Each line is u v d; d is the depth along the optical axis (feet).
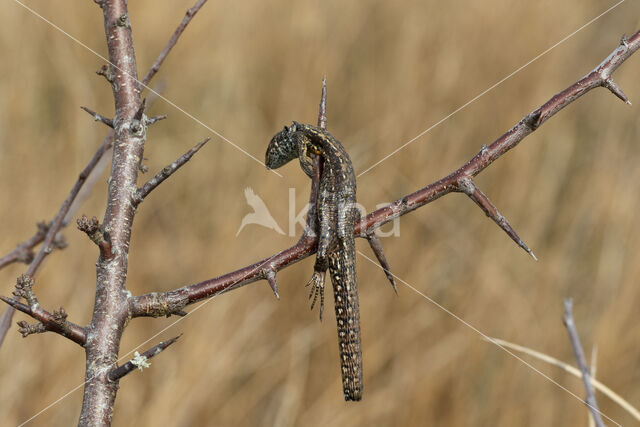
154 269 38.70
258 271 13.21
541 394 34.73
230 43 48.57
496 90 46.85
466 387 34.55
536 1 52.34
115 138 13.12
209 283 12.58
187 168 42.39
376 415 33.22
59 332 11.43
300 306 36.17
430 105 44.93
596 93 51.29
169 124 45.68
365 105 45.37
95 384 11.27
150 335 34.53
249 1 50.37
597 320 37.70
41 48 46.06
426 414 33.40
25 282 11.06
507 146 13.35
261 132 44.86
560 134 46.91
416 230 39.96
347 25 49.55
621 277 39.04
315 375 34.78
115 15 13.61
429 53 47.73
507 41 49.19
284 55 47.57
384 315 36.58
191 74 47.78
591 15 56.29
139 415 31.91
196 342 33.91
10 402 31.14
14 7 46.42
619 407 34.17
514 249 41.06
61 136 42.22
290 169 39.22
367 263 37.86
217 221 39.96
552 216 43.21
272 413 33.42
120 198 12.50
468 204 42.19
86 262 36.04
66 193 39.19
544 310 38.58
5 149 40.01
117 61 13.51
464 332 36.06
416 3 49.85
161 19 50.01
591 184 44.52
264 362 34.19
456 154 43.47
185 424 31.89
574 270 40.88
